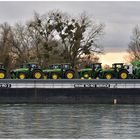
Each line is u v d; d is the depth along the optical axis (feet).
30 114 270.05
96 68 328.70
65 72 323.57
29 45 509.76
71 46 497.05
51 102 317.22
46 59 494.59
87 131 220.64
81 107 303.07
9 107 300.61
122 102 318.86
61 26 496.64
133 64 325.83
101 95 318.65
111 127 230.89
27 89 317.01
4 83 317.22
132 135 211.20
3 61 506.48
